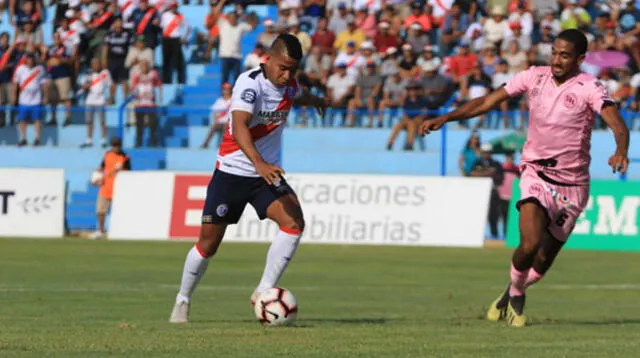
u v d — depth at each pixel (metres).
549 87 24.84
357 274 45.56
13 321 25.67
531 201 25.09
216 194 24.27
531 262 25.14
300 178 62.47
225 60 78.00
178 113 76.62
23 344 20.19
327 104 26.33
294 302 23.95
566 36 24.23
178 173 63.34
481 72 72.31
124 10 80.62
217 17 83.44
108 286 38.22
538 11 75.25
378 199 61.69
